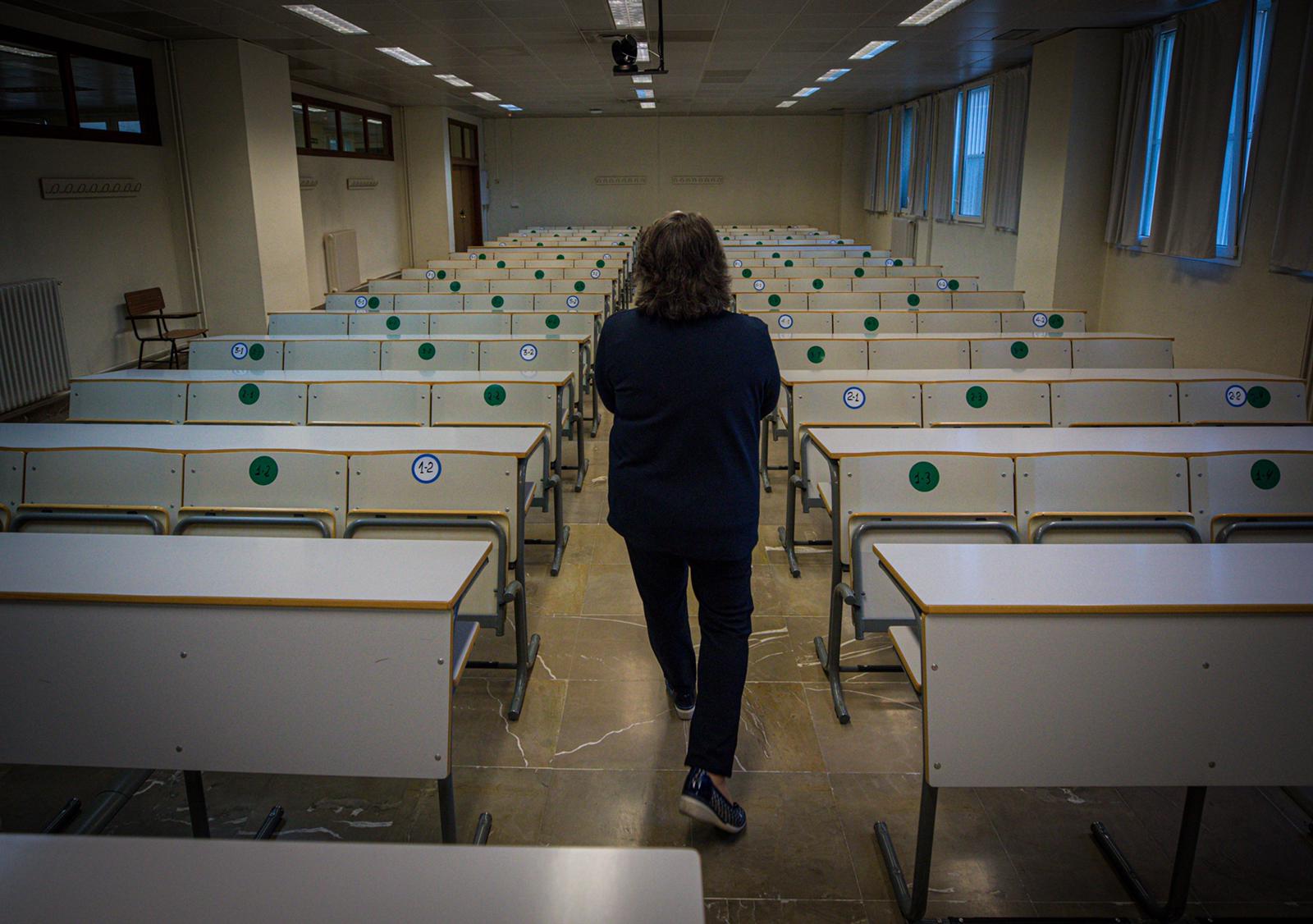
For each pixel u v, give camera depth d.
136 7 6.96
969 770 1.71
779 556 3.99
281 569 1.88
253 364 4.82
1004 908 1.94
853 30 8.61
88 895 0.96
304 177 11.98
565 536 4.08
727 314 1.96
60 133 7.26
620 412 2.02
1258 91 6.77
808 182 19.75
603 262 9.77
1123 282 8.91
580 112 18.03
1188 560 1.96
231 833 2.17
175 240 8.94
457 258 10.38
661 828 2.21
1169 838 2.17
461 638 2.20
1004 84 11.15
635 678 2.93
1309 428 3.41
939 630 1.67
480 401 3.87
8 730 1.76
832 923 1.90
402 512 2.70
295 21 7.62
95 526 2.64
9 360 6.43
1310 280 6.11
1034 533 2.59
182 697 1.74
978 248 12.37
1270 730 1.70
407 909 0.94
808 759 2.50
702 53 10.04
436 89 13.28
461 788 2.36
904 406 3.88
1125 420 3.93
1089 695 1.69
